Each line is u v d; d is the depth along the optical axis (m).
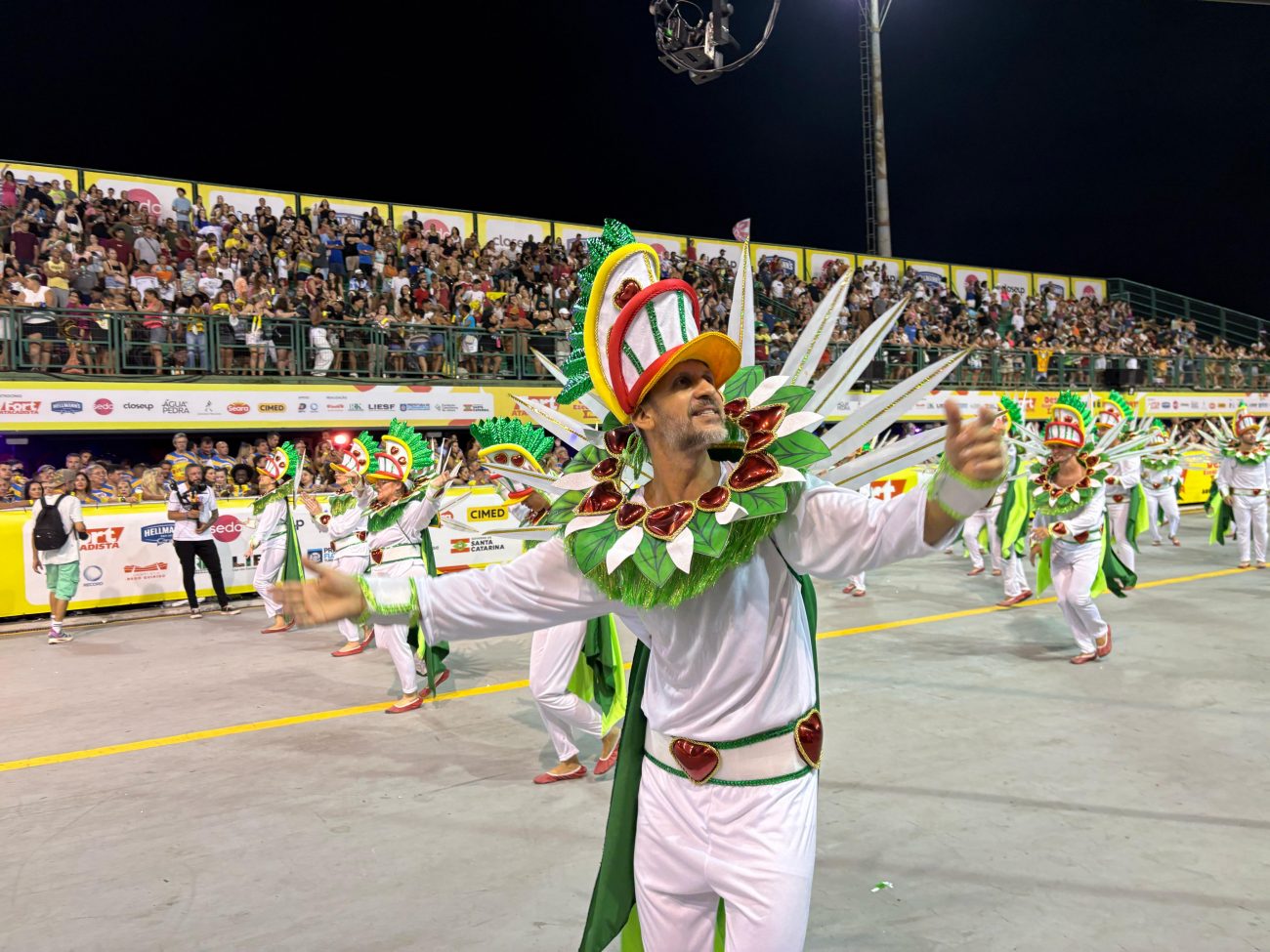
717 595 1.74
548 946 3.02
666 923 1.89
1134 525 9.99
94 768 4.93
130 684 6.76
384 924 3.20
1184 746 4.84
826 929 3.08
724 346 1.73
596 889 2.04
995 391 17.78
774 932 1.70
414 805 4.30
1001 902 3.23
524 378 14.06
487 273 16.02
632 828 2.02
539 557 1.90
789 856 1.74
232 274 13.34
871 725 5.25
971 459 1.42
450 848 3.81
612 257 1.84
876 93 20.86
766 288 18.75
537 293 16.38
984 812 4.01
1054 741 4.94
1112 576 6.65
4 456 13.72
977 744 4.91
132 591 9.81
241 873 3.63
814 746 1.83
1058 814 3.98
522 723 5.59
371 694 6.36
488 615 1.85
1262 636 7.41
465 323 14.24
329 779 4.67
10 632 8.83
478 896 3.38
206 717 5.88
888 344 16.86
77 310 10.97
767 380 1.98
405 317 14.09
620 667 4.62
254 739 5.38
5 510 9.52
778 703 1.78
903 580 10.73
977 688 6.01
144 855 3.82
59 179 13.46
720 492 1.75
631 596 1.75
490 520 11.58
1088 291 25.23
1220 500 11.42
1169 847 3.65
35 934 3.19
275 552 8.62
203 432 11.81
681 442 1.73
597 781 4.56
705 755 1.79
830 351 16.52
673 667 1.81
